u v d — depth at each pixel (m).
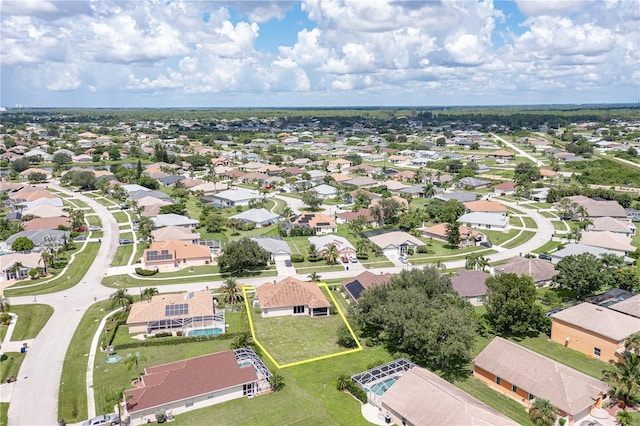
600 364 79.94
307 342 88.38
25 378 74.62
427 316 79.00
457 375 76.81
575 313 87.25
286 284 104.31
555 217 186.25
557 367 69.38
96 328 92.06
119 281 118.25
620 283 107.88
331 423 64.19
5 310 99.69
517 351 74.25
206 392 68.19
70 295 109.12
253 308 103.31
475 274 111.44
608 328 81.19
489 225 170.50
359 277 113.06
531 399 67.62
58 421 64.31
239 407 68.38
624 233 158.00
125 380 74.00
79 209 193.75
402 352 83.94
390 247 142.75
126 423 64.00
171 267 128.00
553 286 115.81
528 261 118.25
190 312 94.06
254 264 129.38
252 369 73.75
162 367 74.50
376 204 179.75
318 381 75.06
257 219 174.50
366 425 63.72
